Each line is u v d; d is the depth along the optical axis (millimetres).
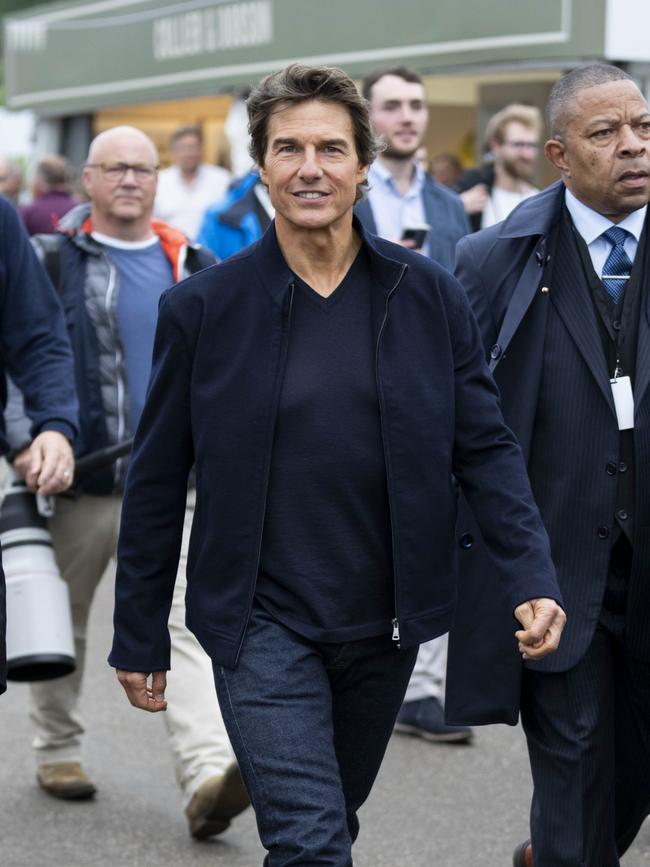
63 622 4559
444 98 12508
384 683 3223
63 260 5039
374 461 3098
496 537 3186
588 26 8492
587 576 3492
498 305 3598
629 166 3453
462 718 3578
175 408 3207
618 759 3670
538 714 3533
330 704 3121
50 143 16266
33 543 4621
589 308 3518
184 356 3170
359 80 10562
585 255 3547
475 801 5137
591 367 3484
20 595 4535
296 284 3123
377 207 6012
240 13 11875
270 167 3105
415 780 5344
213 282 3156
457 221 6098
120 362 4992
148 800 5148
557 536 3506
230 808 4586
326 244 3119
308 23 10922
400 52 9891
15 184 13219
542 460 3523
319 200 3074
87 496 5016
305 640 3107
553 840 3488
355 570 3109
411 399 3111
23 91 16234
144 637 3295
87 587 5121
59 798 5145
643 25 8508
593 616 3475
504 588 3170
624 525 3496
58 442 4445
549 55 8734
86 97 14789
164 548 3281
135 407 5012
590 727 3473
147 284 5082
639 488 3488
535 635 3061
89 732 5934
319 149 3078
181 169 13133
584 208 3553
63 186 11156
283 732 3021
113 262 5051
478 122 11953
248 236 6141
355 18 10336
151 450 3236
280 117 3096
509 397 3539
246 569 3104
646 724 3625
